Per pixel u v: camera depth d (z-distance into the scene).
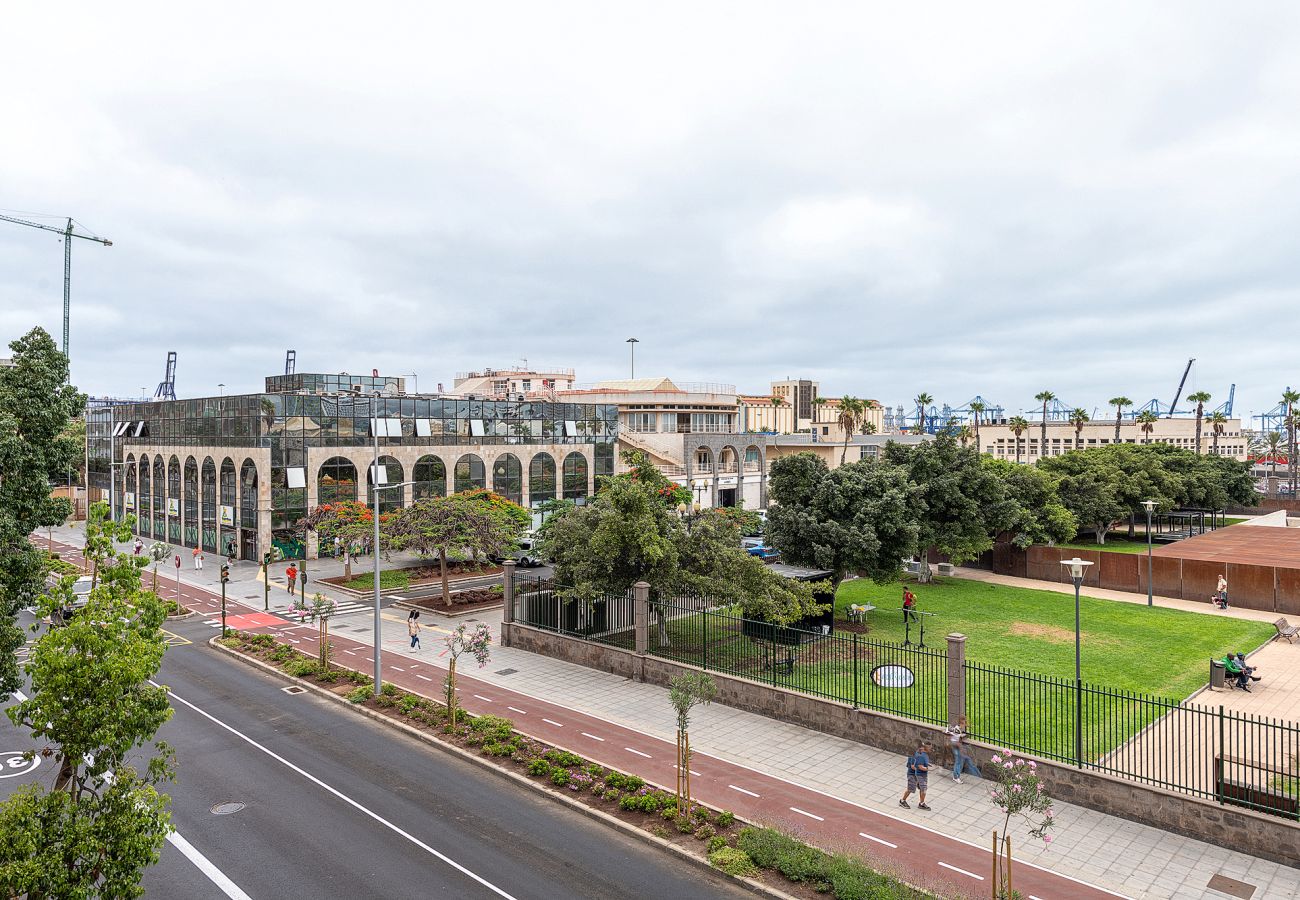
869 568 36.88
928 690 25.45
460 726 24.52
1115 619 38.38
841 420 102.81
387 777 21.19
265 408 56.69
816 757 22.09
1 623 16.31
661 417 95.25
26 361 17.80
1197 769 19.59
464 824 18.48
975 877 15.87
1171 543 59.34
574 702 26.88
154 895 15.31
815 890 15.45
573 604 33.25
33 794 11.45
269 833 17.89
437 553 54.06
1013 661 30.55
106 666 11.95
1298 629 34.09
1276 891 15.28
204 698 27.88
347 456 60.47
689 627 34.06
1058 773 19.42
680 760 19.00
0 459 16.36
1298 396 112.38
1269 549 50.28
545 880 15.99
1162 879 15.77
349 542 48.91
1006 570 51.66
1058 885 15.60
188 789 20.22
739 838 17.33
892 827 18.08
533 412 71.75
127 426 76.31
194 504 65.75
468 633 37.03
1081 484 61.62
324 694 28.28
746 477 89.94
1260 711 24.67
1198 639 34.28
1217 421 114.25
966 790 20.00
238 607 43.44
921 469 44.34
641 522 29.70
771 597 28.83
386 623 39.75
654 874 16.31
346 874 16.12
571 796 19.81
